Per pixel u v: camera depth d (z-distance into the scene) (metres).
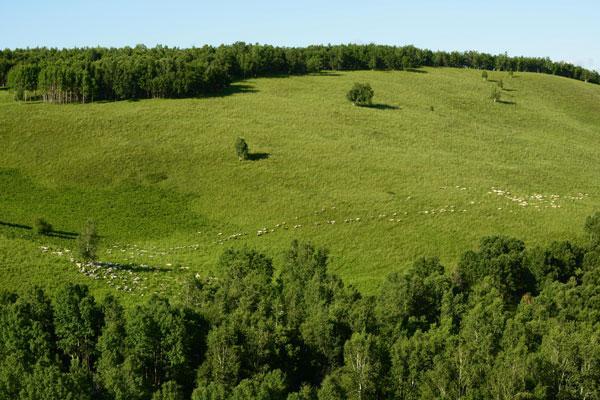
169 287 65.00
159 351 46.72
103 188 94.06
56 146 104.56
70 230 81.44
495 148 119.81
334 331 49.84
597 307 57.09
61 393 37.25
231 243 80.38
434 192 94.00
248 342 46.81
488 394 40.75
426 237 80.56
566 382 43.19
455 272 66.00
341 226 84.12
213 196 93.06
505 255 64.31
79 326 47.91
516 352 43.19
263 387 39.03
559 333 45.97
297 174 99.19
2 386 38.22
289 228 84.12
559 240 78.69
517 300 65.38
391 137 119.19
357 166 102.88
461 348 43.25
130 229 83.75
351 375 42.84
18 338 46.59
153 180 96.69
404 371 43.81
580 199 94.19
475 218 85.31
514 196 93.56
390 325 50.97
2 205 86.31
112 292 62.25
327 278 59.72
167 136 110.31
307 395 41.28
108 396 39.38
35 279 62.47
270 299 54.75
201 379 44.59
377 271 73.31
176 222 86.38
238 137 108.25
